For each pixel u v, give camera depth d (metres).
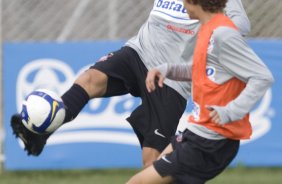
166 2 20.47
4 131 28.09
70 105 19.53
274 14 30.53
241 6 18.61
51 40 30.75
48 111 18.67
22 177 28.44
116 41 28.30
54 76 28.19
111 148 28.17
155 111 20.36
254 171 28.91
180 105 20.56
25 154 28.12
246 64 15.78
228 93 16.22
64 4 30.78
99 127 28.08
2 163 29.19
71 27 30.72
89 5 30.67
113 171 29.27
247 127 16.64
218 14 16.52
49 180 27.94
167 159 16.77
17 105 28.12
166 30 20.36
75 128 28.03
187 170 16.66
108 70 20.22
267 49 28.39
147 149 20.36
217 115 15.74
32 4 30.73
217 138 16.47
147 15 30.58
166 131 20.34
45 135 19.50
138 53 20.48
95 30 30.70
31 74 28.14
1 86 29.33
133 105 28.14
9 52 28.05
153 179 16.77
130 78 20.50
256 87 15.62
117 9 30.58
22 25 30.73
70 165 28.09
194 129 16.66
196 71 16.58
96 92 20.14
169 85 20.41
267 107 28.28
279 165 28.38
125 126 28.12
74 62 28.20
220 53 16.02
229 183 26.97
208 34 16.33
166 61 20.38
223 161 16.67
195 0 16.47
